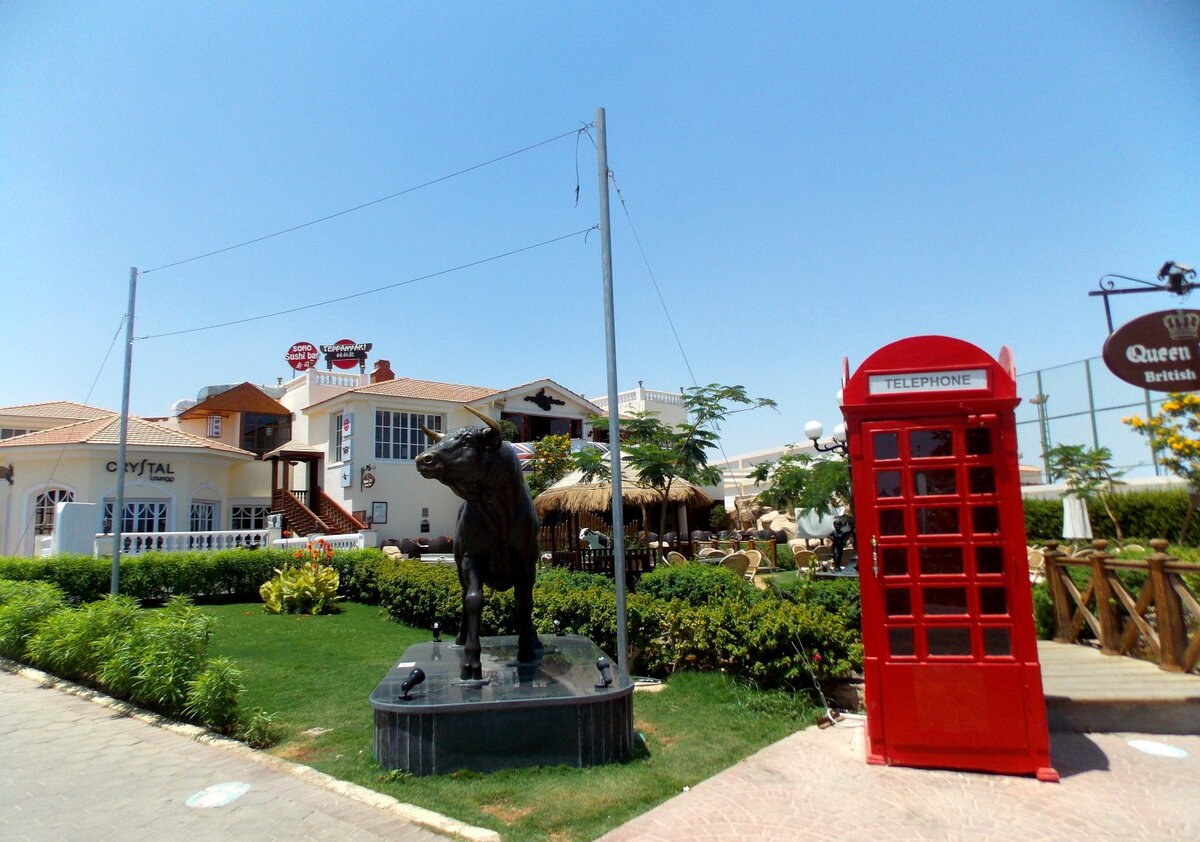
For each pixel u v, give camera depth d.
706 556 19.73
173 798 5.25
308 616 13.95
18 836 4.66
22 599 10.66
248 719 6.89
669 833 4.64
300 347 32.09
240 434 29.73
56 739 6.67
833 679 7.50
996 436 5.92
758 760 5.98
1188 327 9.73
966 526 5.89
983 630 5.77
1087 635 9.21
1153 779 5.44
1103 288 12.77
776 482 19.09
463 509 7.05
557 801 5.09
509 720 5.72
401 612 13.25
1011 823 4.74
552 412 30.55
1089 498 14.16
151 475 23.27
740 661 7.94
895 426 6.10
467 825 4.71
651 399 34.12
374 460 26.53
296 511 25.55
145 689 7.40
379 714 5.77
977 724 5.69
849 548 19.30
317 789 5.36
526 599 7.16
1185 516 12.84
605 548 16.14
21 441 22.75
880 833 4.62
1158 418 12.50
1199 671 7.34
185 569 16.33
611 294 7.61
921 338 6.12
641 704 7.60
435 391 29.55
